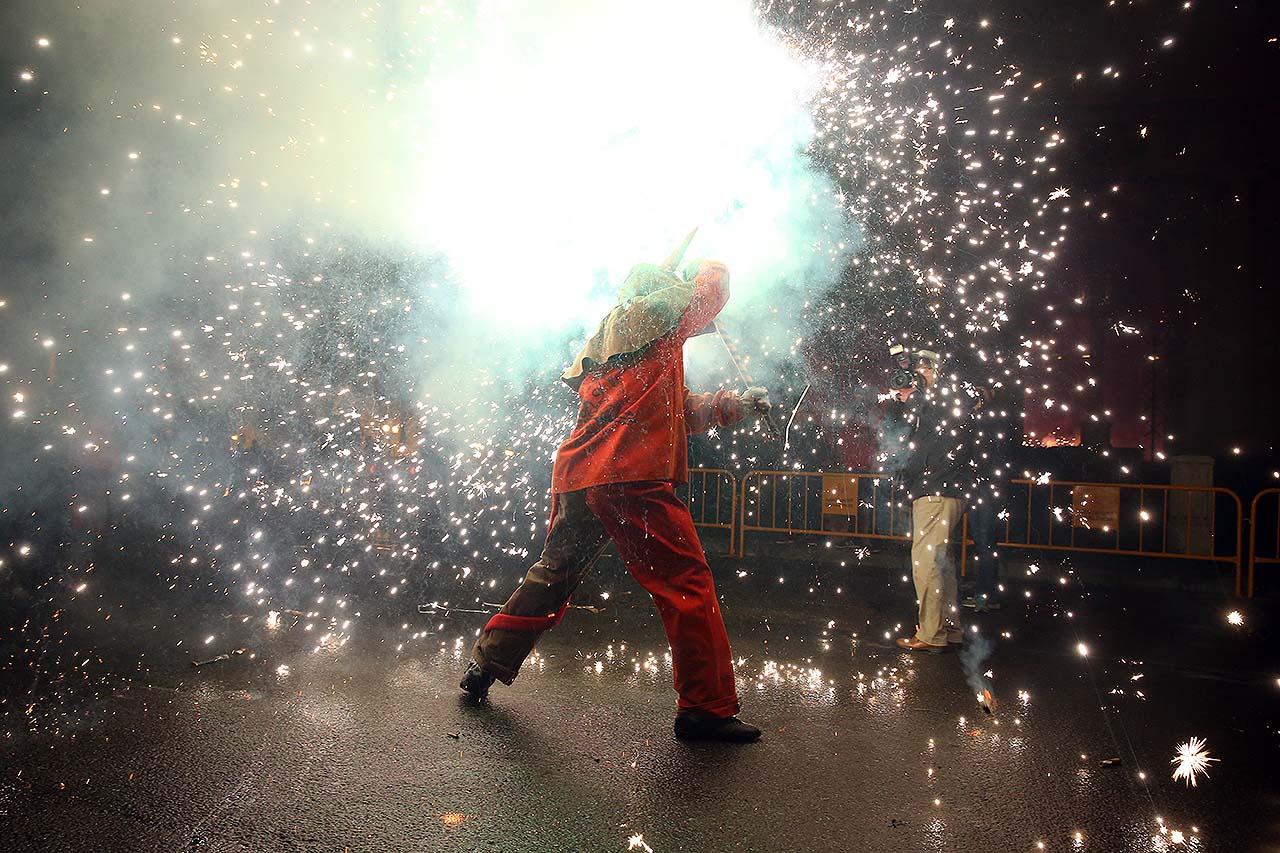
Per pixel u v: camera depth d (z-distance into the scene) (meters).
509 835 3.32
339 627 6.61
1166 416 13.67
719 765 4.12
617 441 4.56
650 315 4.58
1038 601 8.86
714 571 10.30
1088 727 4.80
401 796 3.63
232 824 3.33
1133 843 3.39
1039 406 13.85
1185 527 10.37
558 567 4.88
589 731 4.53
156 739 4.20
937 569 6.58
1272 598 8.98
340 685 5.18
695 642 4.44
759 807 3.65
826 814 3.60
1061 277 13.76
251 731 4.35
